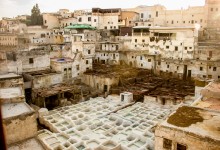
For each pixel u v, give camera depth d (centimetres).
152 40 5394
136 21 7269
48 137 2145
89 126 2430
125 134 2261
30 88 3569
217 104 1872
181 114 1440
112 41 6053
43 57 4059
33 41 6088
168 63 5000
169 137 1252
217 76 4372
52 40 6012
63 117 2697
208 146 1115
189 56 4894
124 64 5750
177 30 4997
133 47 5853
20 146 1511
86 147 1936
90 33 6184
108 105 3152
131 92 3553
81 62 4438
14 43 5703
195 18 6284
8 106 1711
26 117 1572
